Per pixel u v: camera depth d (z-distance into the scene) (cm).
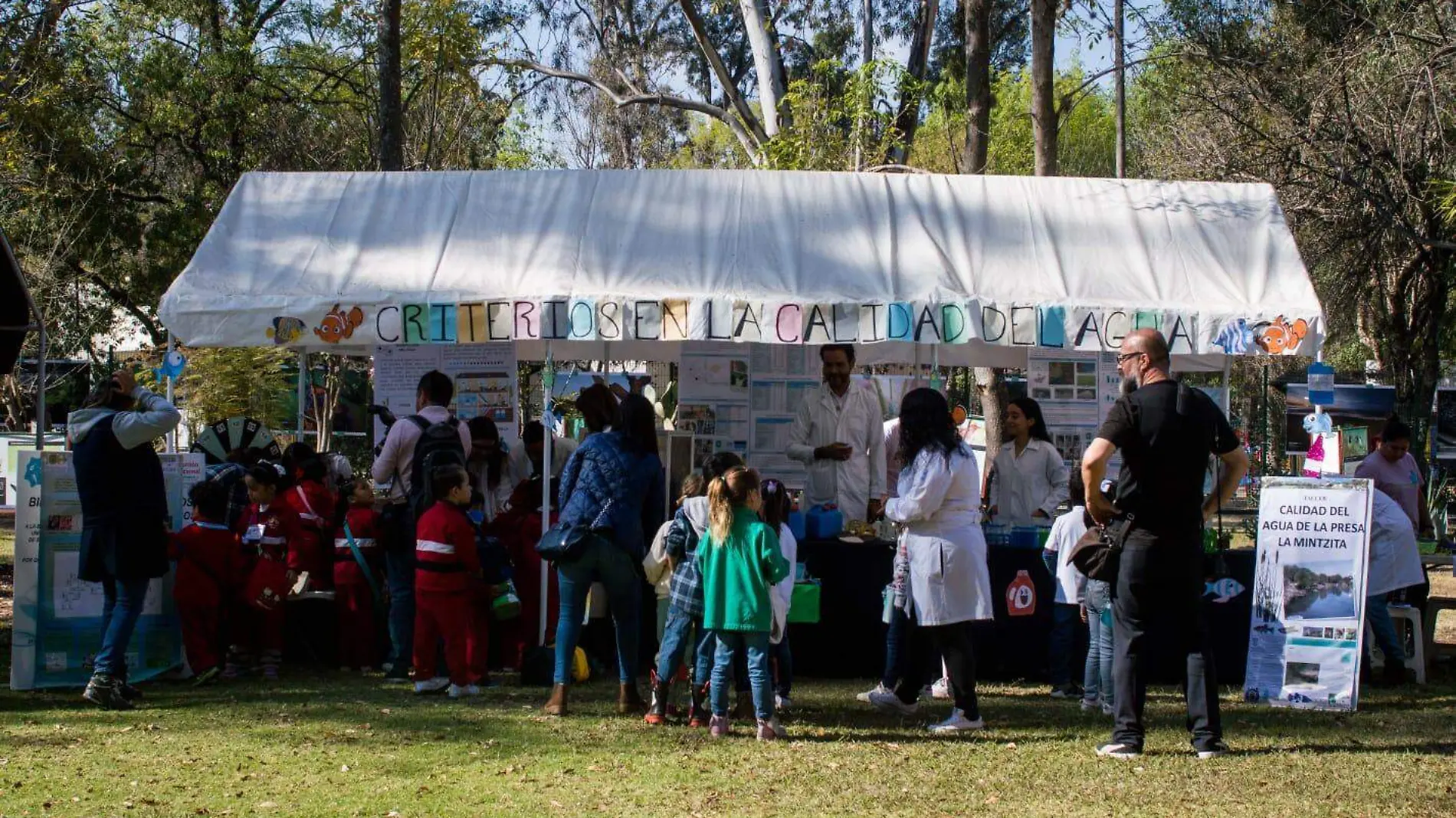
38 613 773
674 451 897
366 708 724
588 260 877
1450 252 1867
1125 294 872
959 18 2325
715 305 836
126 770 573
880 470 897
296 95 2586
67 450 785
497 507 880
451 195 950
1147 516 600
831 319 840
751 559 645
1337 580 762
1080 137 3631
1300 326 859
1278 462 2328
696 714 684
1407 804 529
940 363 1291
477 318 842
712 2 2319
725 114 2439
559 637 708
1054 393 999
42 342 906
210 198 2481
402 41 2405
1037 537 841
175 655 827
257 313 852
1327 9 1873
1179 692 814
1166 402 591
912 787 554
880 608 836
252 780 556
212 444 1054
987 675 854
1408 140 1678
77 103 2277
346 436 2466
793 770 582
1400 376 2027
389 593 863
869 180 956
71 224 2108
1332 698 754
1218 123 1969
